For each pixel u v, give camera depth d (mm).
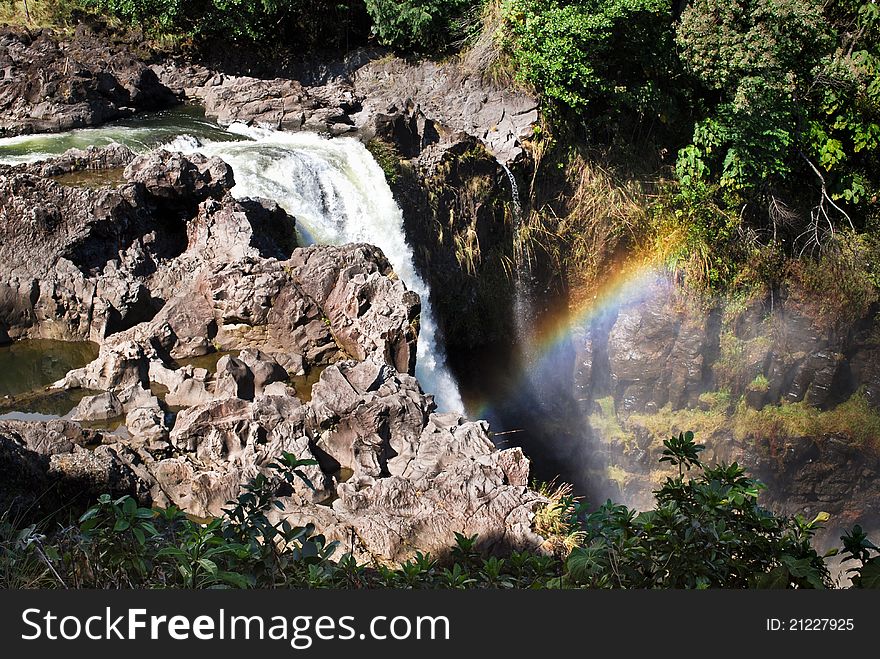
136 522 6195
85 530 6113
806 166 30219
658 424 27328
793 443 27859
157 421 11344
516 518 10492
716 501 5895
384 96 27250
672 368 27500
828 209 30484
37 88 22203
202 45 29688
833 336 28312
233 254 14664
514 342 26312
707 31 27891
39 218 13945
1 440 9531
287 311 13859
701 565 5844
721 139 27766
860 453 28031
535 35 25969
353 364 12531
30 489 9469
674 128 29109
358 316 13992
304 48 30297
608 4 25234
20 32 25688
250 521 6402
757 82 27234
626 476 27297
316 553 6543
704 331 27344
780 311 28422
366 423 11523
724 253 27984
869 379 28844
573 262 27172
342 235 20156
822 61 29438
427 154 23828
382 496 10406
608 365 27641
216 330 13945
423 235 23125
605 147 27906
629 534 6227
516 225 26094
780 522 6195
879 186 30844
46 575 6727
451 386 23109
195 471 10555
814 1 29922
